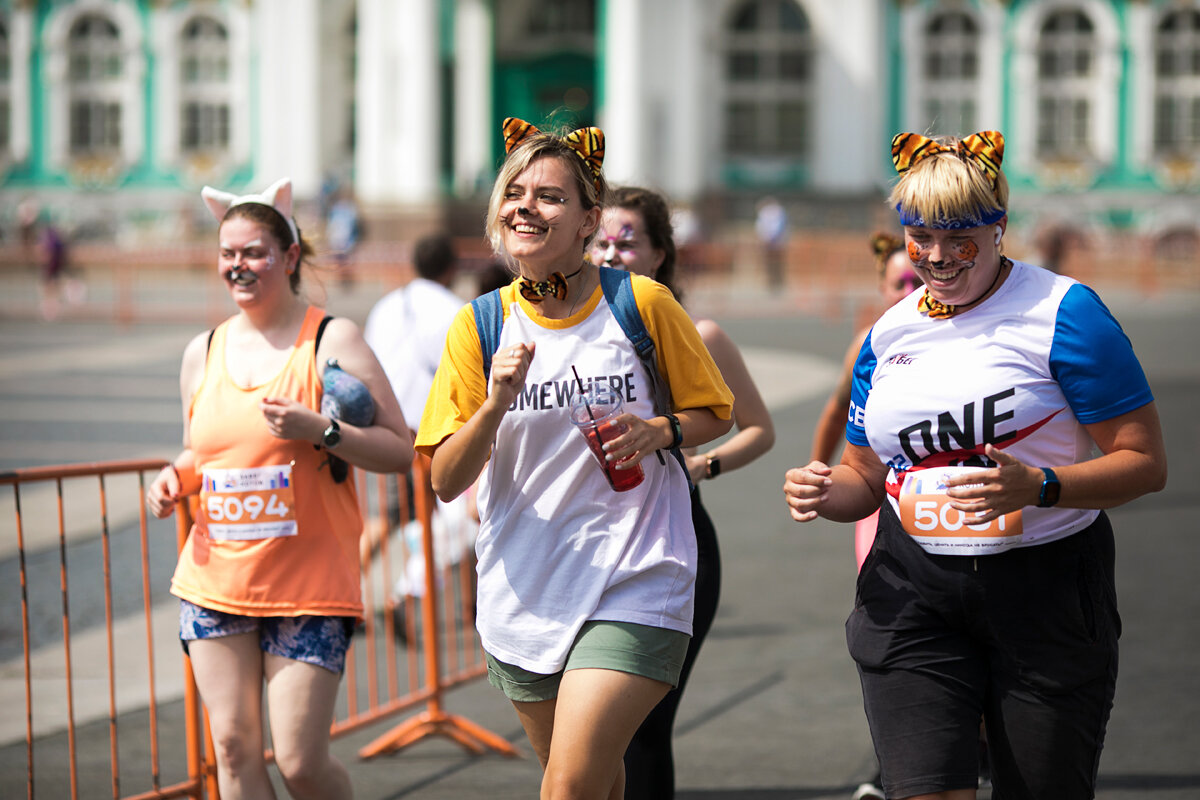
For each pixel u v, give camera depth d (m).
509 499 5.76
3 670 11.08
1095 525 5.45
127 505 17.41
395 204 64.88
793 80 69.75
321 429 6.59
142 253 50.47
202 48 72.06
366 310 41.25
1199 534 15.39
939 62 70.56
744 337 38.03
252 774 6.58
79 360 33.06
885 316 5.69
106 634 12.07
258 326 7.03
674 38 66.81
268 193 7.06
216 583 6.65
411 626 11.01
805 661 11.23
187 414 7.02
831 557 14.74
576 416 5.52
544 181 5.61
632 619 5.56
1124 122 70.00
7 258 56.31
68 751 9.30
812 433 22.33
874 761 8.88
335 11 71.31
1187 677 10.41
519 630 5.68
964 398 5.38
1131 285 58.66
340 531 6.82
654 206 7.48
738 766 8.91
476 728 9.55
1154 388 27.34
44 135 73.25
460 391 5.79
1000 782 5.45
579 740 5.44
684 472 5.99
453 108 72.31
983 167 5.28
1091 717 5.37
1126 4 69.56
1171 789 8.22
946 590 5.39
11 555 14.94
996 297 5.43
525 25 72.69
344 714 10.07
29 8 72.88
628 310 5.67
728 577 13.93
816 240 61.12
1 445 21.20
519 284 5.74
